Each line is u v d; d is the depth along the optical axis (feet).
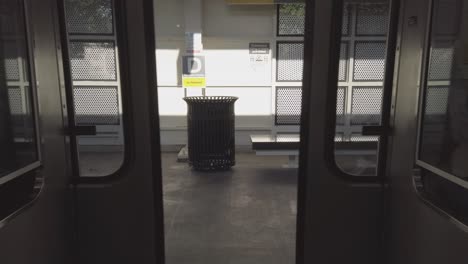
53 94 6.84
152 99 7.47
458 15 5.57
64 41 7.22
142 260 7.97
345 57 7.53
